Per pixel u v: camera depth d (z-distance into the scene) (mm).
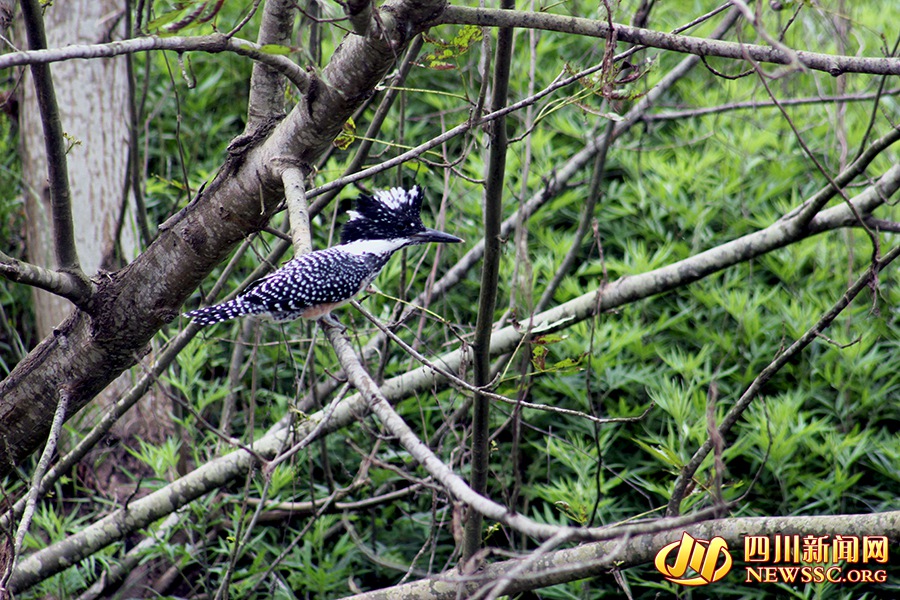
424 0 6238
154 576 10992
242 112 14617
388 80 9055
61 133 6836
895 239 12203
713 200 12531
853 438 9836
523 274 11219
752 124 13109
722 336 11500
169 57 13688
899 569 9539
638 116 10773
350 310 10508
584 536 4148
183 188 8766
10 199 13219
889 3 15734
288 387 12203
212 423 12258
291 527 11289
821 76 13555
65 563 9461
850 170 8000
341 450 11672
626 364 11547
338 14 8914
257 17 13609
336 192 8742
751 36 13453
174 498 9703
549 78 13289
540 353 7285
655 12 13109
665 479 10336
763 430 9664
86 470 11477
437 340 12188
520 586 7508
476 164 11789
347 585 10359
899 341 11070
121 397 10773
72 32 12211
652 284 9727
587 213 10305
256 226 7422
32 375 7812
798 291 11945
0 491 8195
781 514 10023
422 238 9484
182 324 10828
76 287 7281
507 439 11273
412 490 10008
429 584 7859
